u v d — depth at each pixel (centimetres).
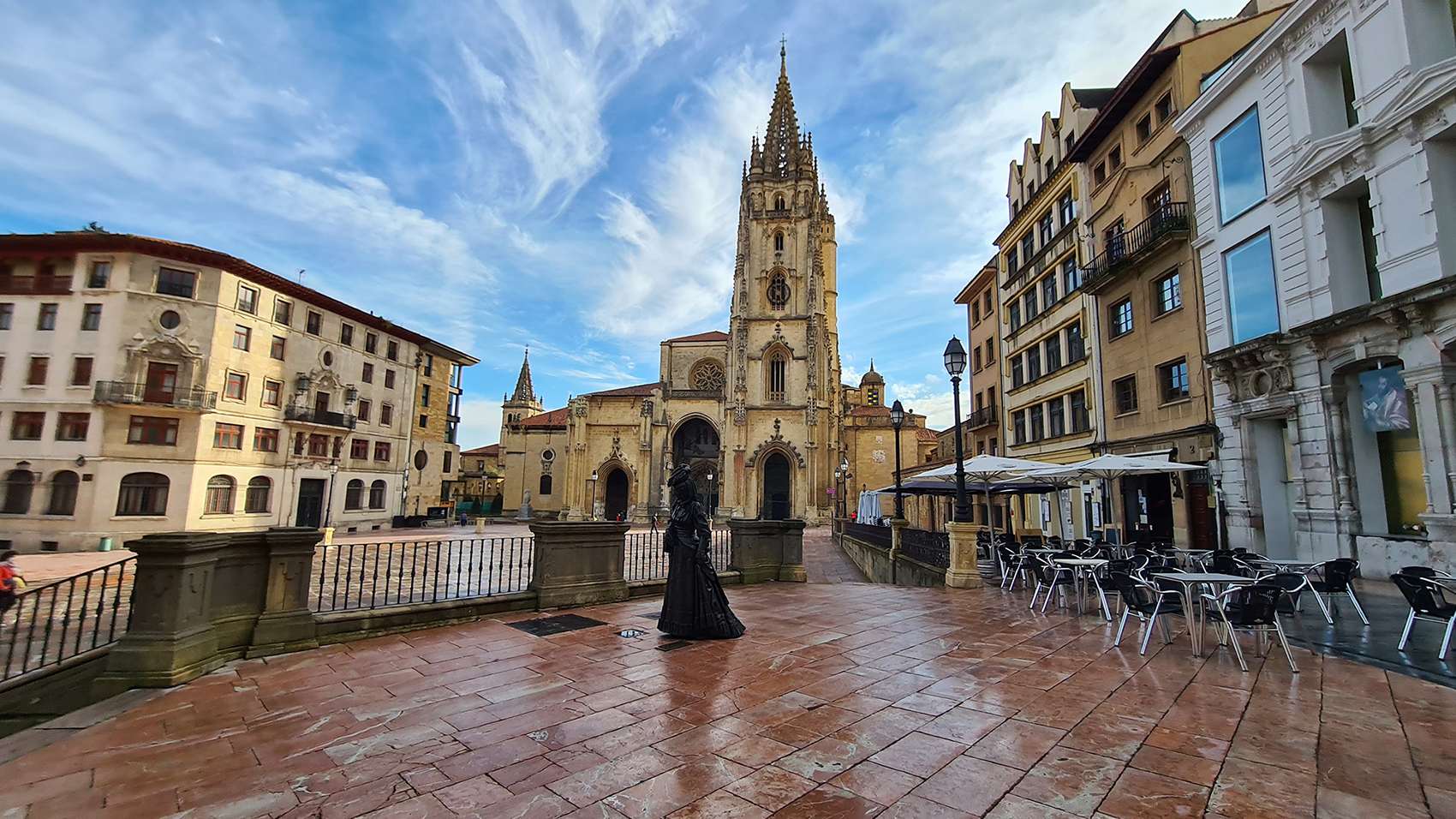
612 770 439
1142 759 457
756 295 6203
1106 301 2306
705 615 862
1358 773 431
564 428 7050
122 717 551
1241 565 1086
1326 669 707
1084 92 2777
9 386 3444
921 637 884
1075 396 2578
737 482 5694
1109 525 2250
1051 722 536
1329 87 1467
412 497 5600
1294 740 493
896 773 434
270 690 629
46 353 3466
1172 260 1934
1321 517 1417
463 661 744
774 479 5875
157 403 3478
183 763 452
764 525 1507
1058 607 1135
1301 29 1485
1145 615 802
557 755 466
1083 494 2438
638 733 510
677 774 432
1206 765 445
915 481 1986
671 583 888
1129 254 2056
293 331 4297
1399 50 1262
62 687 678
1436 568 1164
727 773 434
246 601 773
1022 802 391
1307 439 1457
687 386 6706
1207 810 378
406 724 534
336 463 4547
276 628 779
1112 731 515
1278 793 400
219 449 3744
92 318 3503
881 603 1183
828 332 7362
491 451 8612
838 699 599
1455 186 1202
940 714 555
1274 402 1538
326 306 4575
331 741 495
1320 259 1445
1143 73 2034
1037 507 2939
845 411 6950
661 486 5934
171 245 3584
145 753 472
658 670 702
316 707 579
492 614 1019
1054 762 453
